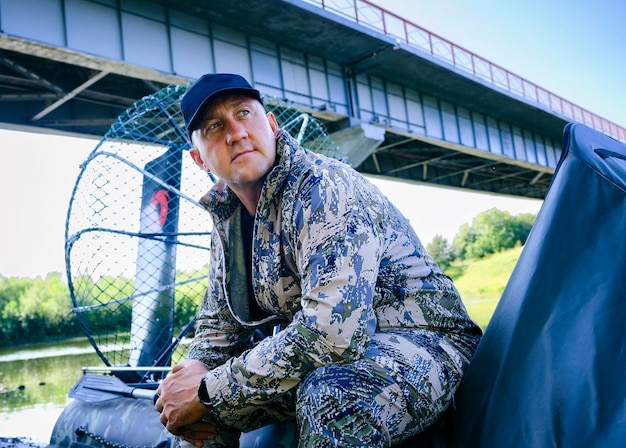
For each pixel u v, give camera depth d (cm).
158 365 346
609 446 130
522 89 2684
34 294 3222
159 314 362
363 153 1956
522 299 167
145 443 225
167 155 367
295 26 1677
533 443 142
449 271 5609
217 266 197
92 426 254
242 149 167
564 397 144
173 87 368
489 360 163
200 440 174
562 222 176
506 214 5666
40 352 2709
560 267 167
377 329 163
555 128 2997
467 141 2536
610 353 145
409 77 2173
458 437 158
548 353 153
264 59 1722
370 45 1877
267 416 178
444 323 169
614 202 171
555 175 192
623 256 159
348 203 154
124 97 1723
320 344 144
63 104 1678
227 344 200
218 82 170
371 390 142
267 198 166
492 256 5497
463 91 2356
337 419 138
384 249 166
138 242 364
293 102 1739
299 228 156
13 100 1557
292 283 169
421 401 147
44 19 1246
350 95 1994
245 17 1591
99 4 1331
